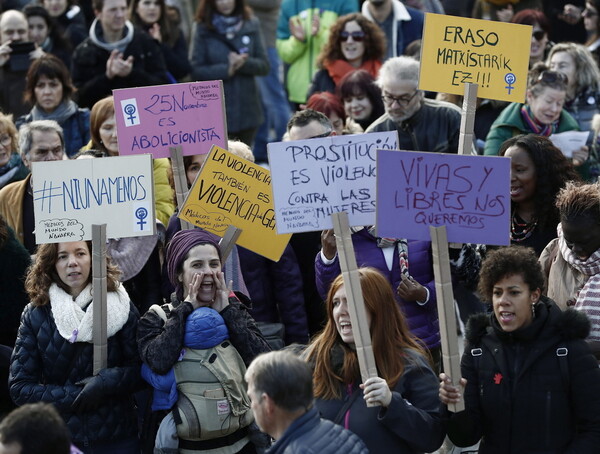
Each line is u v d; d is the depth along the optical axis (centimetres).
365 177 857
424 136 1259
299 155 856
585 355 806
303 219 859
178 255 897
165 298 1028
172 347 862
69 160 916
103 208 917
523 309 812
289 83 1898
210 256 892
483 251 1041
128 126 1016
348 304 801
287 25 1902
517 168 1032
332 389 815
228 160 949
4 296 1033
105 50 1630
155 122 1016
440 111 1261
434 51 1016
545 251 970
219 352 873
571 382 805
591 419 800
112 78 1617
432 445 798
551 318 813
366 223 857
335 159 857
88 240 920
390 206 822
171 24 1812
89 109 1619
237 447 885
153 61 1661
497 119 1371
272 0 2092
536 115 1327
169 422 872
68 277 909
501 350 821
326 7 1877
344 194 857
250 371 712
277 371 700
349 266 809
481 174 818
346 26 1638
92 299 898
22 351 905
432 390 815
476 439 826
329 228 859
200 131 1020
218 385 867
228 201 951
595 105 1527
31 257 1059
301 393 702
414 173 821
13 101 1630
